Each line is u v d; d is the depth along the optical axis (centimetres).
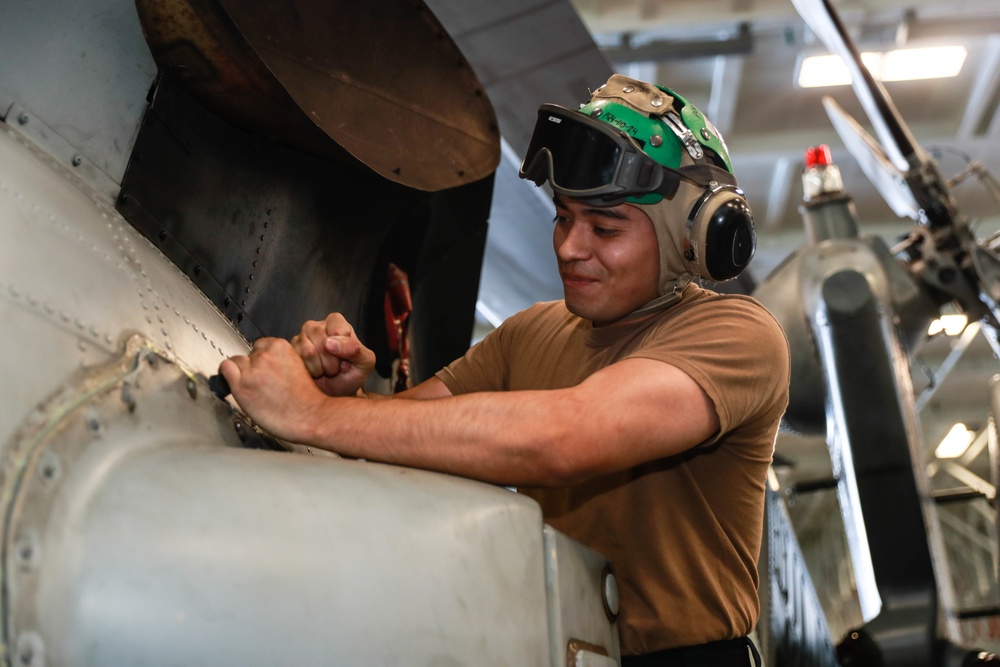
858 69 348
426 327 186
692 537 114
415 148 146
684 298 123
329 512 78
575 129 112
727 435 117
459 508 84
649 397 98
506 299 407
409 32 153
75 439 73
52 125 100
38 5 102
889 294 309
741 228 115
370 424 95
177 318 101
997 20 671
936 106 780
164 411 85
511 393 97
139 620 68
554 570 90
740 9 664
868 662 255
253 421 99
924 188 346
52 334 77
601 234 114
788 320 319
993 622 546
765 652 221
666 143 112
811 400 320
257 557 73
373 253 162
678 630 110
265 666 70
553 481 95
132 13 109
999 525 272
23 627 64
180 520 73
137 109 110
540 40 293
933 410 1203
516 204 348
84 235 91
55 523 69
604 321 121
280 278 137
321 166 142
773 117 774
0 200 81
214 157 123
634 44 689
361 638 74
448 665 77
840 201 333
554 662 87
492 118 166
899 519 271
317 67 134
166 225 115
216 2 103
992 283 338
